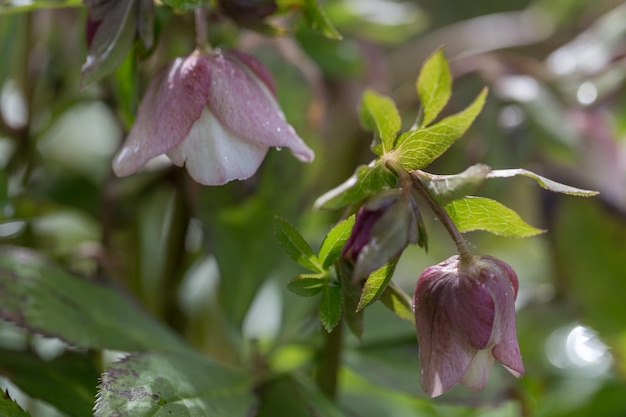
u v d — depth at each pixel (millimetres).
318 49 787
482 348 574
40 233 806
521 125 780
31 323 645
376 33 825
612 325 823
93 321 663
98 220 791
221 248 717
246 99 606
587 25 954
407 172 587
